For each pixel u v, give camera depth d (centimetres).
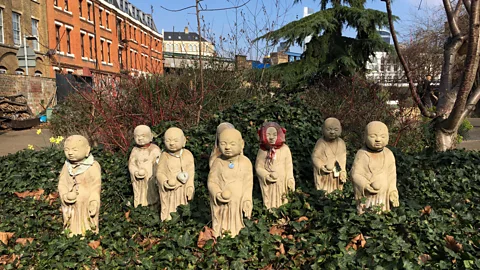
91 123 841
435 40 2105
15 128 1580
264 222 431
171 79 1022
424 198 497
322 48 1329
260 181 468
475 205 468
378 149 409
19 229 438
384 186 408
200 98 866
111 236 421
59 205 525
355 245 375
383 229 383
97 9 2878
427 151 678
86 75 2262
